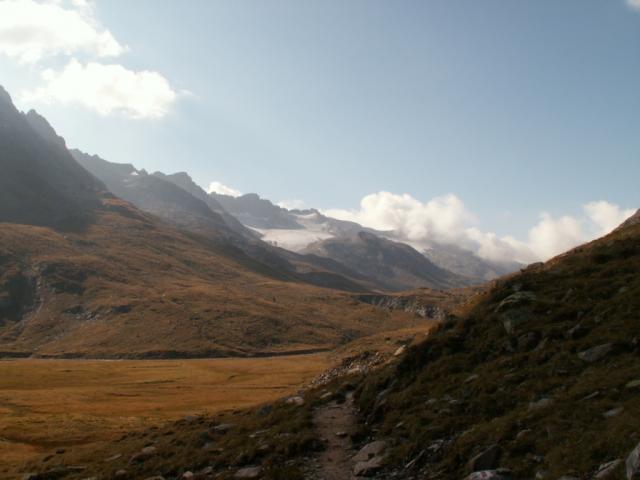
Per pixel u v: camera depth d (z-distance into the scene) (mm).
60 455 49062
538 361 27953
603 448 17344
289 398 45531
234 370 194875
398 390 33969
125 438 50094
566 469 17344
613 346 25438
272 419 37688
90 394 130250
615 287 32562
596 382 22609
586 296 32875
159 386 152875
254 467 28328
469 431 23766
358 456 26859
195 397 126500
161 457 35875
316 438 30031
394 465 24344
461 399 27969
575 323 30281
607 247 40812
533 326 31984
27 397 120062
